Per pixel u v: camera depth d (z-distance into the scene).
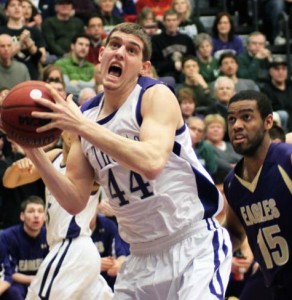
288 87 14.91
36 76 13.70
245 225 6.79
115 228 10.45
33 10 14.73
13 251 10.30
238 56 15.39
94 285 8.57
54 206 8.50
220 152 12.66
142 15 15.28
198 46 14.93
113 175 6.50
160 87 6.38
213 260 6.53
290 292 6.64
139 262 6.72
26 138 6.04
